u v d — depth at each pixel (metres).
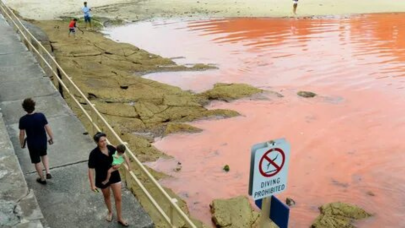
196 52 31.91
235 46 33.44
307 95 23.56
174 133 18.58
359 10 46.34
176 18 42.28
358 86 25.42
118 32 37.56
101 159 7.47
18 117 11.98
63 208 8.36
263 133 19.06
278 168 5.24
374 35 37.03
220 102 22.28
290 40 35.22
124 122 18.80
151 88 22.36
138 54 29.50
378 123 20.52
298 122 20.31
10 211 7.36
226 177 15.51
